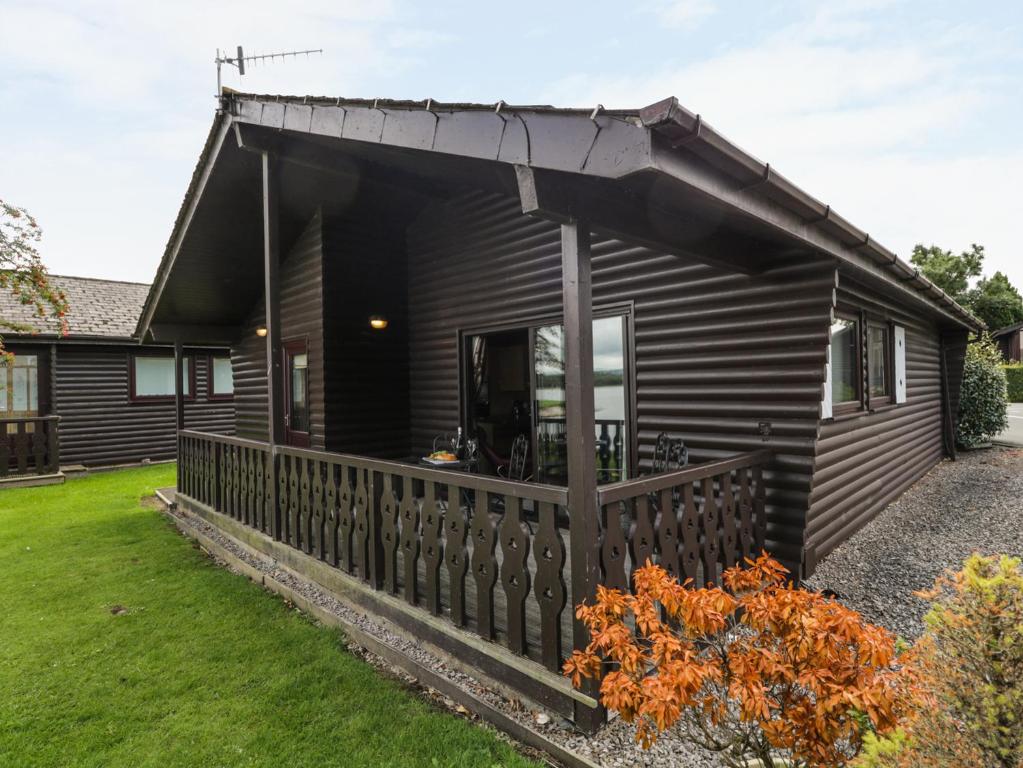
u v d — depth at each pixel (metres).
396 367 6.58
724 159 2.04
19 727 2.49
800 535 3.57
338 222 6.14
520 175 2.23
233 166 5.16
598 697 2.16
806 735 1.58
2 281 7.46
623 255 4.50
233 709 2.59
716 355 3.95
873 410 5.01
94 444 10.91
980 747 1.23
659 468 4.06
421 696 2.67
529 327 5.36
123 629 3.47
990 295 27.31
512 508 2.50
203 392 12.33
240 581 4.33
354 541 3.93
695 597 1.75
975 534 4.62
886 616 3.15
